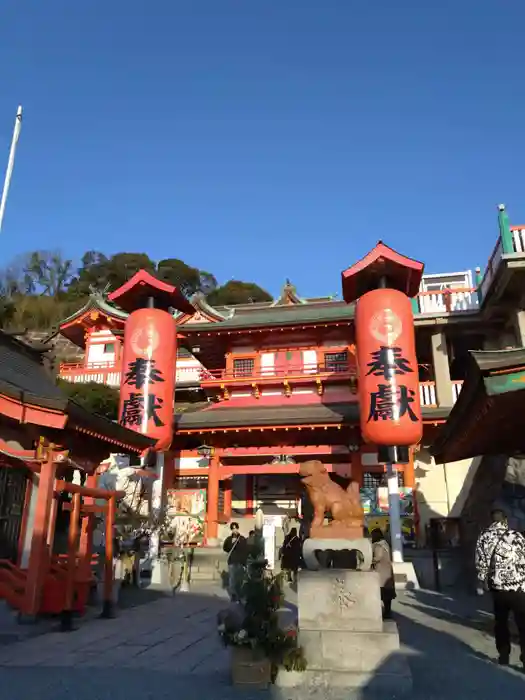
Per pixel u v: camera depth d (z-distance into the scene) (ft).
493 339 82.84
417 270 68.85
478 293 81.82
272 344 92.84
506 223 67.92
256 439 82.89
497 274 68.18
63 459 38.27
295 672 23.29
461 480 80.79
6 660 27.63
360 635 24.09
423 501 80.94
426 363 95.40
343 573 25.57
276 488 88.33
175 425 79.15
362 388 65.57
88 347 145.18
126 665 26.78
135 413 71.61
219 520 80.23
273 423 76.89
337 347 90.53
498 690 22.40
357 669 23.63
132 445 51.62
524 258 64.49
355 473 77.56
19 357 53.42
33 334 222.69
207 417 81.51
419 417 63.31
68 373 135.33
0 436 40.78
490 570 26.50
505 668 25.81
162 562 60.39
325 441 81.56
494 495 61.62
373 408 63.62
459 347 89.71
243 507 87.81
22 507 42.93
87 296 256.52
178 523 78.74
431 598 51.26
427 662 27.14
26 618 35.68
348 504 27.32
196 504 80.74
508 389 22.11
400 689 22.40
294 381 86.28
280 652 23.58
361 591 25.21
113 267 278.87
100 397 111.24
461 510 78.23
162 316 76.28
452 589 58.23
